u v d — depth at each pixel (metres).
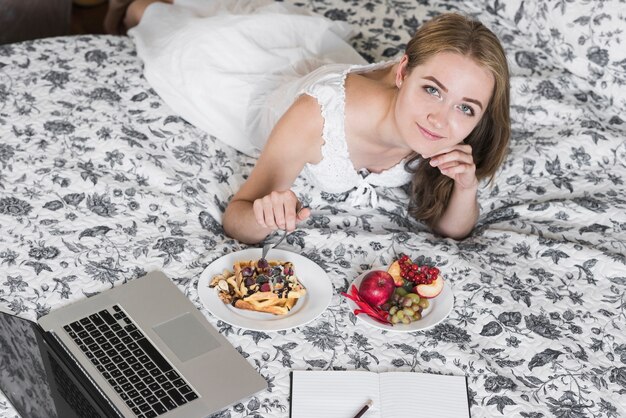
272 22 2.25
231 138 2.09
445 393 1.48
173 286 1.64
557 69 2.37
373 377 1.49
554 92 2.26
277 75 2.16
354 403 1.45
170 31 2.26
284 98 2.01
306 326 1.59
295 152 1.85
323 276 1.67
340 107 1.82
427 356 1.56
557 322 1.68
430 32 1.68
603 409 1.51
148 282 1.64
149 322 1.55
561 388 1.54
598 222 1.94
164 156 1.99
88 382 1.43
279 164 1.85
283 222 1.66
